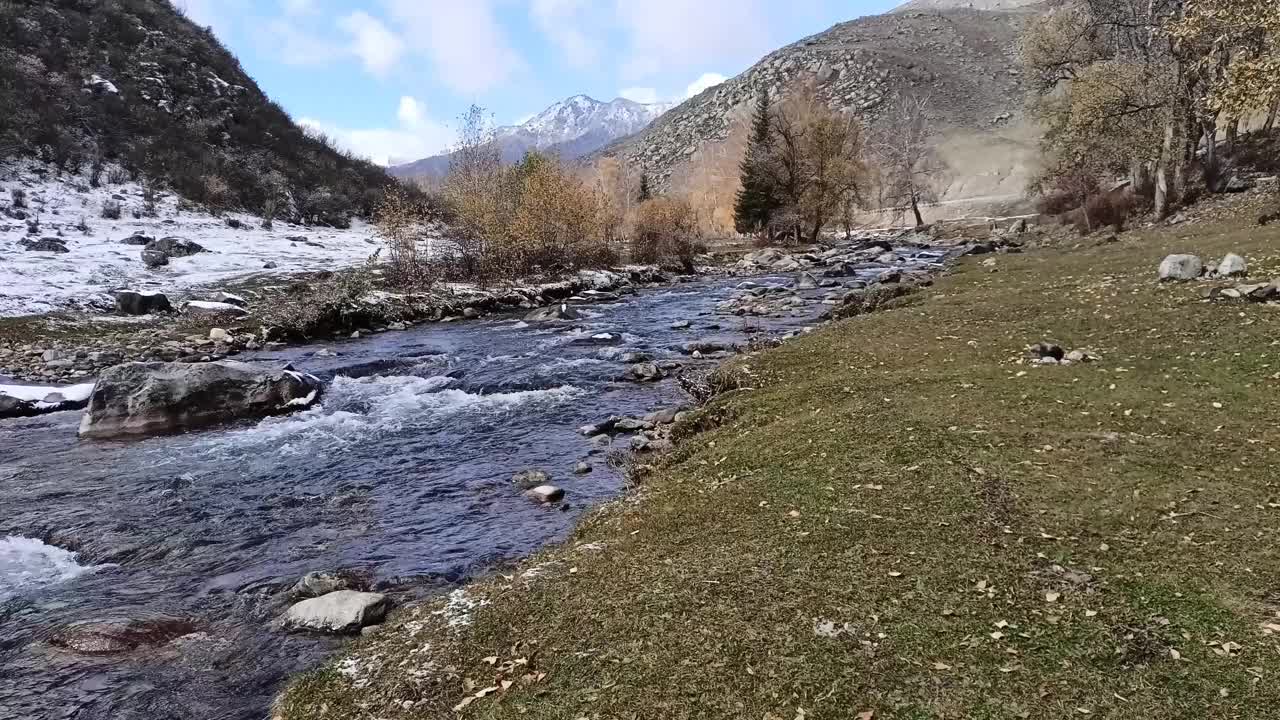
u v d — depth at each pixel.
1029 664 4.62
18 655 6.61
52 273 29.98
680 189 126.19
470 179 42.19
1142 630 4.90
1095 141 33.09
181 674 6.18
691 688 4.68
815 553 6.27
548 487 10.17
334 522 9.73
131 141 51.16
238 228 47.75
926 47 161.88
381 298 28.38
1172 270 16.36
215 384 15.16
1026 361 11.97
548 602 6.02
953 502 6.93
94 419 14.30
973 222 62.06
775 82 158.25
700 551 6.61
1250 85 13.10
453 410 15.38
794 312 25.05
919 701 4.37
